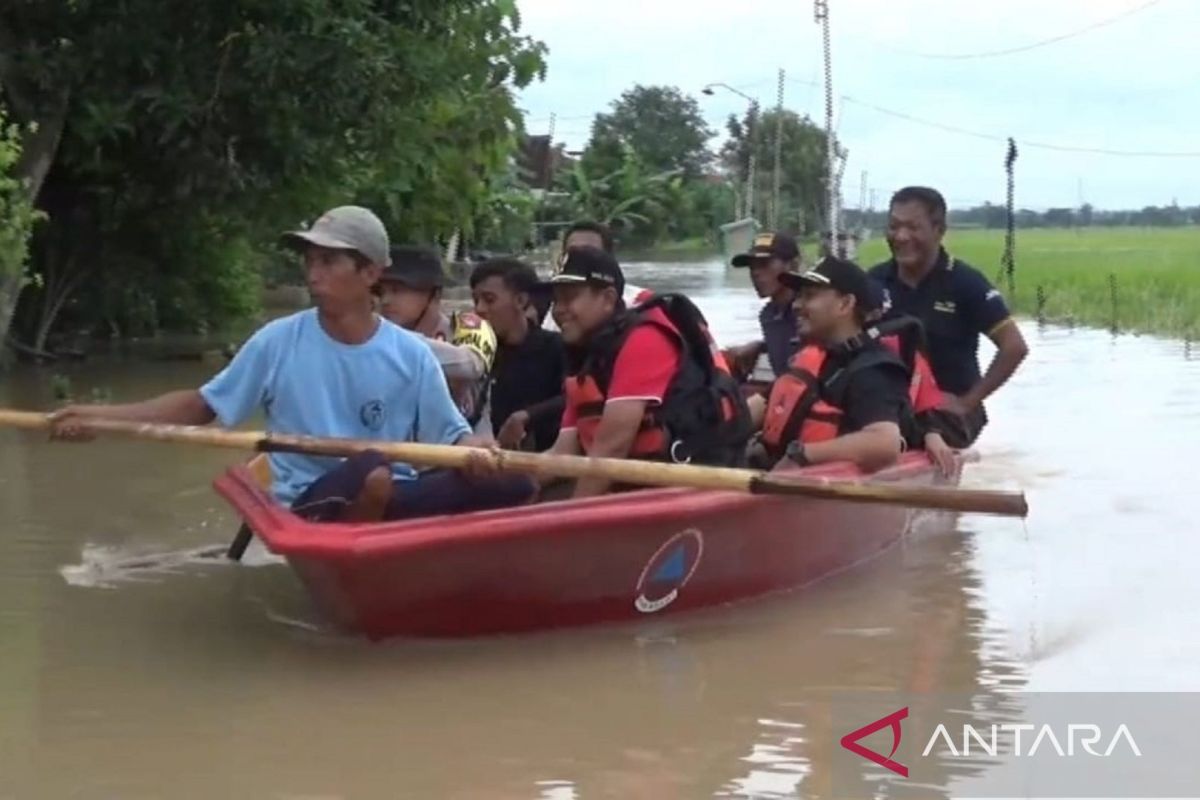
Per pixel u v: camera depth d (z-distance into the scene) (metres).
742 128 51.88
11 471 7.75
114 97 11.62
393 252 5.94
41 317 13.65
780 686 4.38
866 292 5.62
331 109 11.61
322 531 4.32
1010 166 22.23
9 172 11.45
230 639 4.86
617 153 55.91
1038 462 8.04
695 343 5.26
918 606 5.23
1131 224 102.12
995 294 6.77
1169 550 6.03
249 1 11.34
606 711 4.18
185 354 14.15
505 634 4.81
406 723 4.08
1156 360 13.91
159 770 3.74
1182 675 4.44
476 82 14.50
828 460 5.43
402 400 4.86
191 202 13.43
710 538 4.98
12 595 5.38
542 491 5.61
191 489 7.29
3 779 3.69
